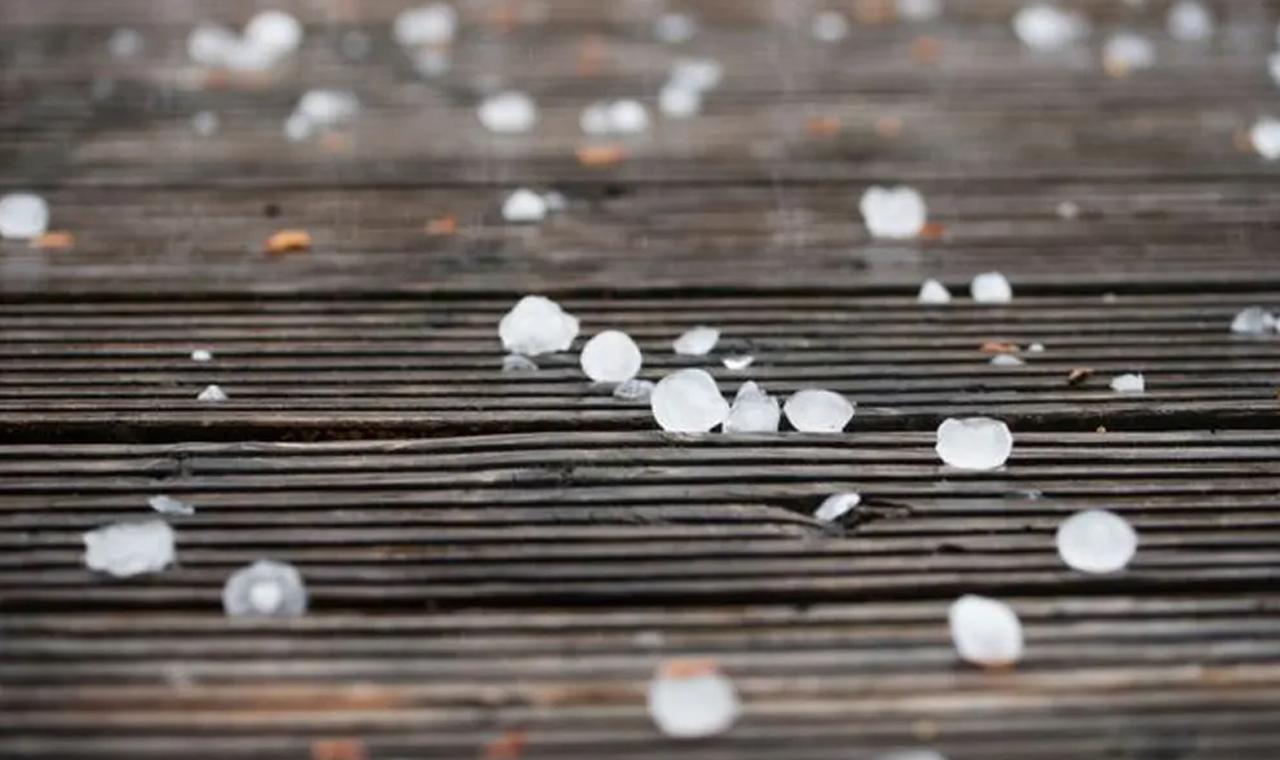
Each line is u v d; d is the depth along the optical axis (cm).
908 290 102
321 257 103
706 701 86
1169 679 88
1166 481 93
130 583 89
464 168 108
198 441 94
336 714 87
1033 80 114
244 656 88
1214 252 104
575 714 87
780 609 89
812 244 104
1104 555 90
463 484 93
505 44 116
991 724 87
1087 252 104
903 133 110
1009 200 106
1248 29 118
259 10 119
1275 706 87
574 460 94
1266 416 96
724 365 98
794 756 86
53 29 116
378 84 113
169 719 86
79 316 99
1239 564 90
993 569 90
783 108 112
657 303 101
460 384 97
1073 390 97
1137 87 113
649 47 116
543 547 91
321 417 95
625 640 88
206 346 98
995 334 99
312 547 91
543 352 98
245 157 108
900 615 89
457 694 87
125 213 105
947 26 118
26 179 106
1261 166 108
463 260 103
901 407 96
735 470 93
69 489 92
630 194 106
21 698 87
